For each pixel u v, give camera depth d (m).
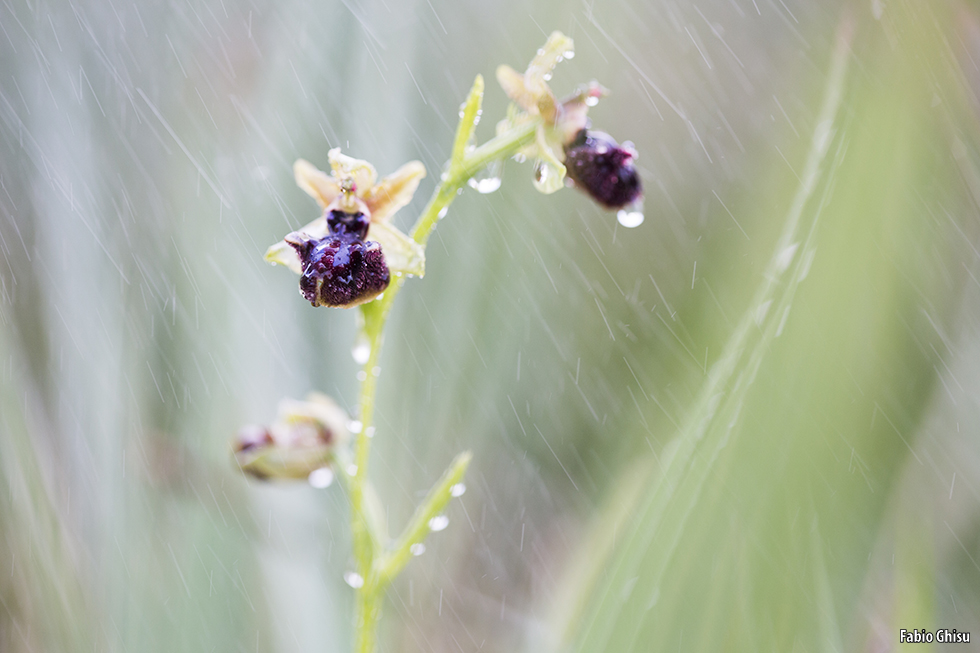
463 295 0.53
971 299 0.46
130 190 0.53
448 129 0.55
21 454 0.49
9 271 0.52
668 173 0.60
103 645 0.49
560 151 0.45
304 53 0.54
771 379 0.43
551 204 0.54
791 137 0.52
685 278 0.55
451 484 0.44
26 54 0.54
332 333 0.53
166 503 0.50
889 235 0.43
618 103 0.60
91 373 0.51
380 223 0.44
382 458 0.53
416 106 0.54
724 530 0.43
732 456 0.43
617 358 0.54
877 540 0.44
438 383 0.53
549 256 0.54
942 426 0.47
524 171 0.53
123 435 0.51
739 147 0.60
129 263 0.52
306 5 0.54
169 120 0.54
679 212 0.58
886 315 0.43
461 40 0.55
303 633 0.50
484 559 0.54
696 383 0.49
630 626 0.43
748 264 0.49
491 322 0.53
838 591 0.44
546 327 0.54
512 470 0.54
